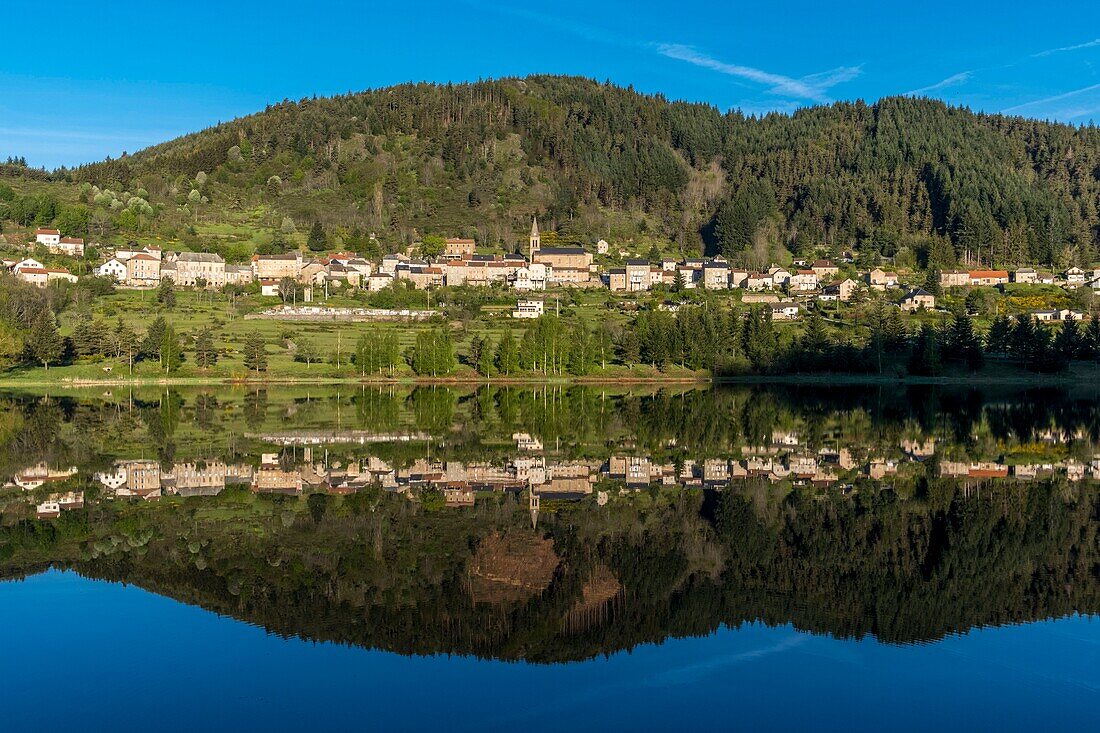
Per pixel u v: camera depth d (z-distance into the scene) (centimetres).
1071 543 4619
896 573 4116
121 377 16275
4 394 14000
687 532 4869
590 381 17850
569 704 2778
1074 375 18338
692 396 14700
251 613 3581
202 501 5597
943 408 12456
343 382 16938
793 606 3662
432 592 3853
